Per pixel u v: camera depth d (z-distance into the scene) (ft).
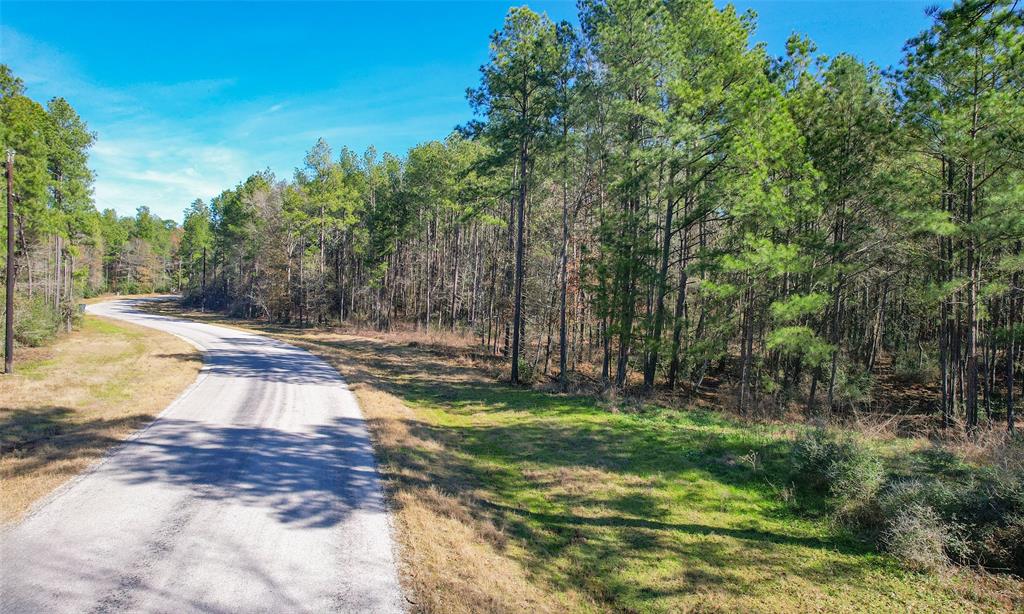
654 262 64.18
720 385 80.94
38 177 88.12
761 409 59.77
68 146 108.78
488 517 27.07
